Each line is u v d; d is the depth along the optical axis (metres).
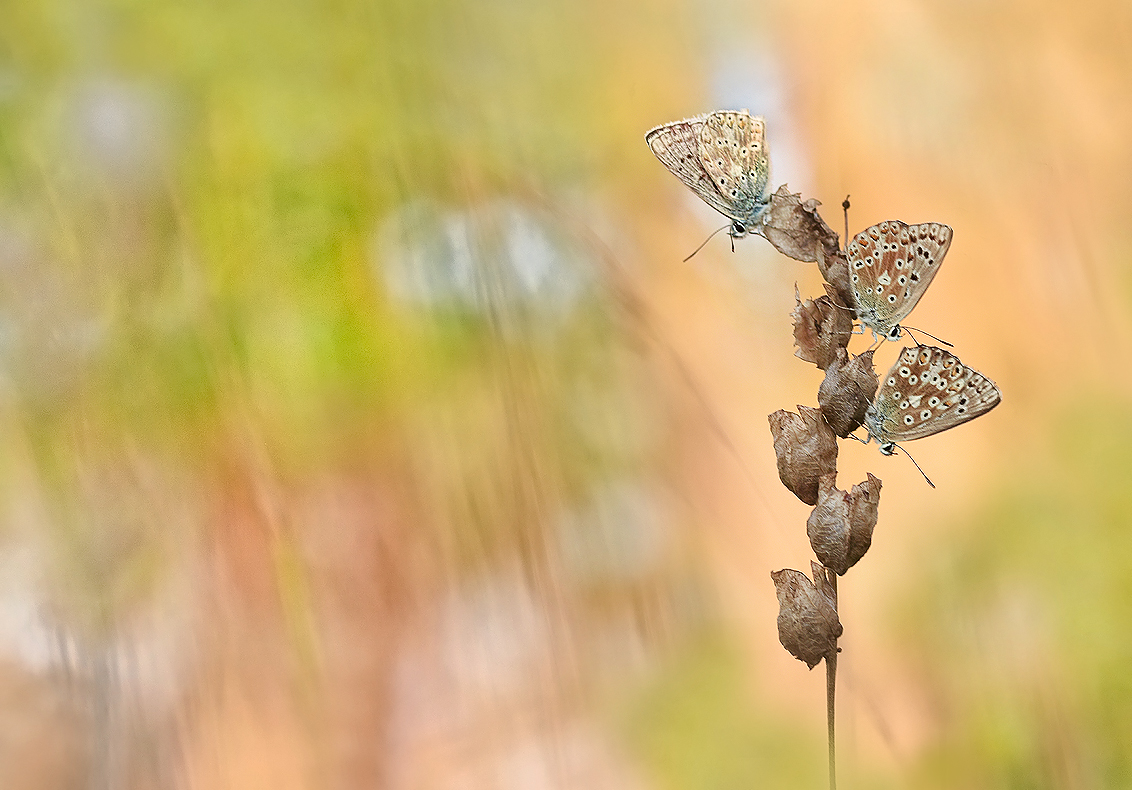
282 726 1.02
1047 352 1.17
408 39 1.27
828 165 1.33
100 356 1.05
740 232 0.93
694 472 1.08
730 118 0.93
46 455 1.04
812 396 1.13
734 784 1.01
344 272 1.12
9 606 1.03
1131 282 1.18
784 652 1.04
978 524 1.05
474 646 1.04
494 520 1.05
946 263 1.25
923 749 1.01
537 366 1.10
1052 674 1.02
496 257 1.15
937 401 0.92
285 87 1.20
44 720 1.02
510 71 1.30
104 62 1.21
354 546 1.04
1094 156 1.26
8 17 1.22
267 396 1.06
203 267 1.09
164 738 1.02
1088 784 1.00
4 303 1.05
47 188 1.12
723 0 1.40
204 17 1.23
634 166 1.26
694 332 1.16
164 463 1.04
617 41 1.36
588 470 1.07
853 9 1.36
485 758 1.02
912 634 1.03
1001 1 1.36
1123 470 1.05
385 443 1.07
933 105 1.31
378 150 1.19
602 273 1.17
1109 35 1.31
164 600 1.03
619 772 1.02
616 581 1.04
